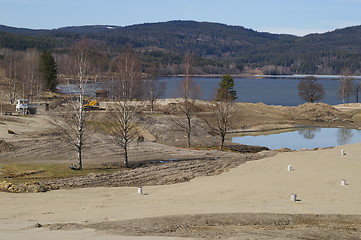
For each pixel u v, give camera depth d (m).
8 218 25.44
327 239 20.17
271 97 177.25
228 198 30.55
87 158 47.16
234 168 43.78
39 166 42.06
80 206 28.84
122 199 31.16
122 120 51.00
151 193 33.31
